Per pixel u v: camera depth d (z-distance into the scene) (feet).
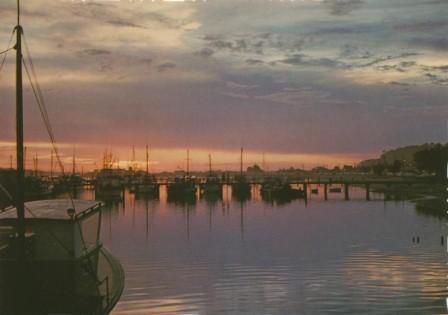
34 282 74.23
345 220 293.23
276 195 472.03
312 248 195.21
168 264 162.81
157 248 196.44
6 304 71.92
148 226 271.28
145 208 380.58
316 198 477.36
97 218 91.97
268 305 114.52
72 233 76.02
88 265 80.94
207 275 145.18
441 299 118.62
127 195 533.96
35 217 75.72
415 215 316.19
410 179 527.40
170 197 483.51
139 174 629.10
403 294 123.75
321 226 266.57
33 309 73.31
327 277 142.51
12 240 72.49
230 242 213.05
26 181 343.26
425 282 136.05
